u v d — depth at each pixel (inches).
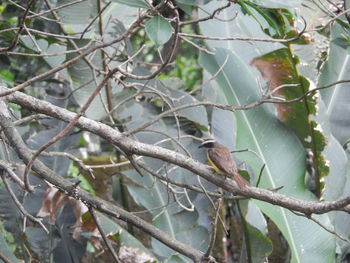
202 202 480.7
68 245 463.2
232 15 522.6
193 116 481.7
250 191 343.3
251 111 462.9
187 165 348.2
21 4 506.6
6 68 512.1
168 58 326.0
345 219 493.7
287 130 463.8
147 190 476.1
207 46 509.7
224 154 360.8
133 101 487.2
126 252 442.6
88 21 432.5
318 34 536.4
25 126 492.1
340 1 524.4
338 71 517.3
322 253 436.1
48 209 427.2
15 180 338.3
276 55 447.2
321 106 464.4
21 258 500.1
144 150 348.5
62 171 481.7
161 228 464.4
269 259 574.6
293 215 441.1
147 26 309.3
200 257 367.6
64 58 510.0
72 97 527.5
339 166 482.9
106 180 573.9
